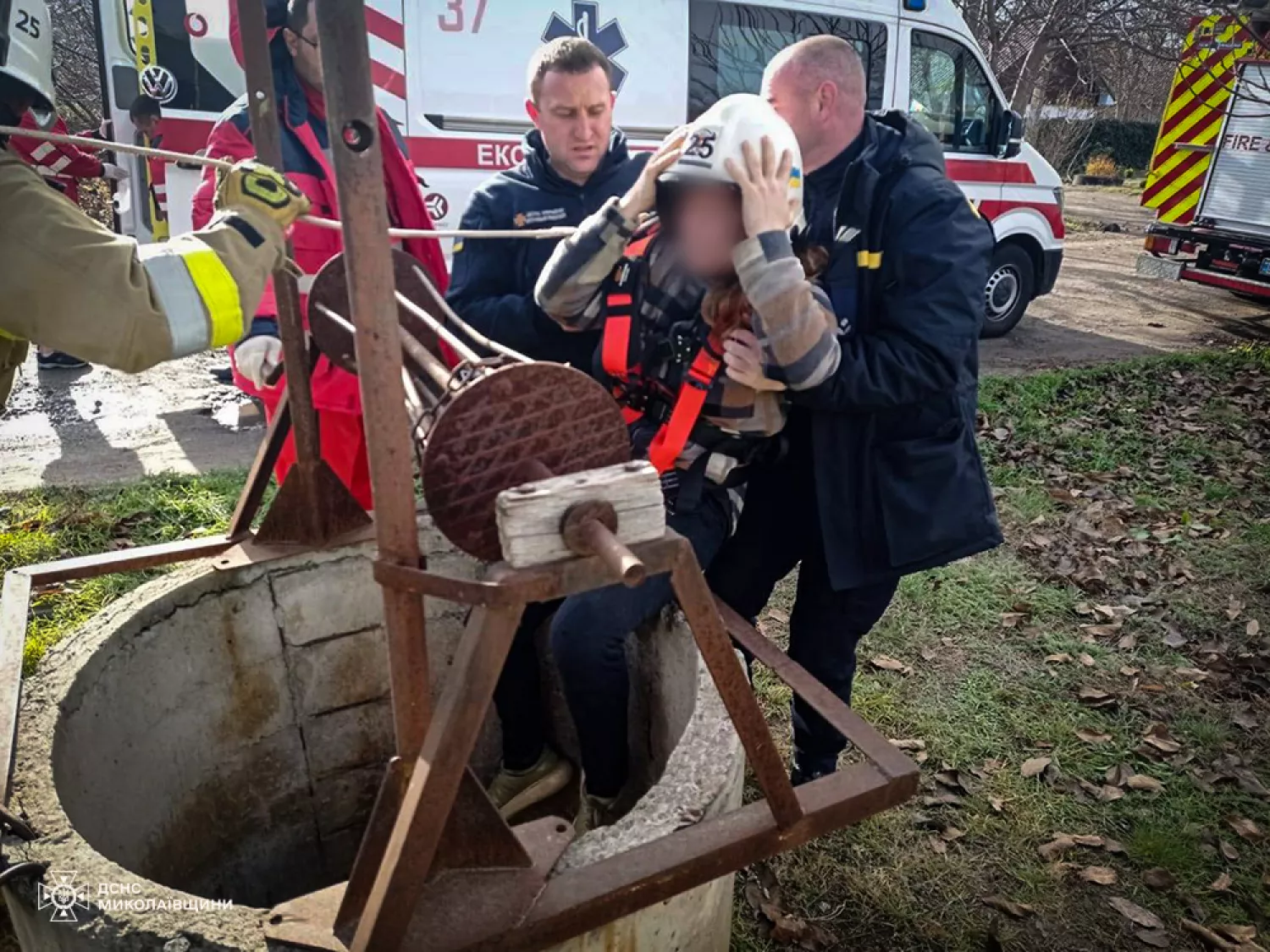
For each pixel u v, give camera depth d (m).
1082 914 2.32
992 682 3.22
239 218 1.34
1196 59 7.80
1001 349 7.87
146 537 3.75
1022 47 15.22
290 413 2.00
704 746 1.55
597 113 2.31
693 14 5.84
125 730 1.82
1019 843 2.53
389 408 1.05
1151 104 23.14
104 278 1.20
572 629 1.92
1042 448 5.31
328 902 1.27
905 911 2.30
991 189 7.67
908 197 1.95
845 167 2.06
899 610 3.63
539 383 1.18
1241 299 10.38
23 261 1.20
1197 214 8.94
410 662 1.16
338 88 0.94
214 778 2.13
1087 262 12.25
